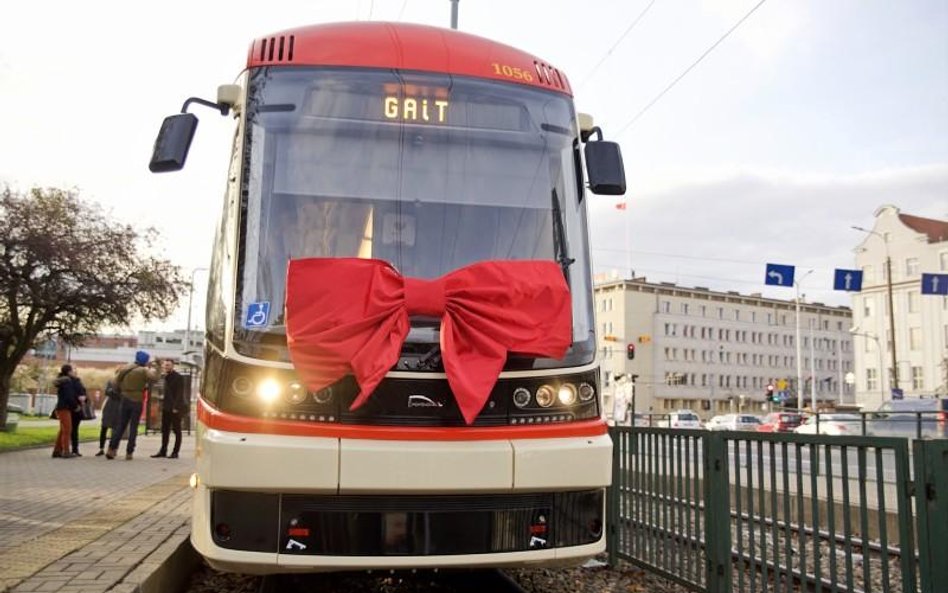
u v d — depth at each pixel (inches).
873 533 231.6
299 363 179.0
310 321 181.8
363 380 178.4
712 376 4242.1
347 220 201.3
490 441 184.5
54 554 225.6
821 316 4822.8
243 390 179.3
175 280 960.9
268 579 236.7
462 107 219.1
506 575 268.2
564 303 197.5
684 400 4116.6
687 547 242.1
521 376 191.2
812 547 201.5
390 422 181.2
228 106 224.1
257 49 219.1
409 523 178.2
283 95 211.0
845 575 191.8
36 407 1899.6
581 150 233.9
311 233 198.4
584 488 191.3
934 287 1617.9
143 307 935.0
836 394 4788.4
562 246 214.1
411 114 215.0
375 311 183.6
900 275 2960.1
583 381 197.9
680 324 4168.3
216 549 172.7
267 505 174.6
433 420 183.0
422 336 187.8
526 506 186.1
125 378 574.9
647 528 265.7
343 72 215.5
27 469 488.4
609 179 230.4
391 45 222.8
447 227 205.9
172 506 329.4
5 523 283.0
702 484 235.9
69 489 386.3
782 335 4594.0
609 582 269.6
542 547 186.4
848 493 188.4
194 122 220.4
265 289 190.2
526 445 185.5
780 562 210.2
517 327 191.0
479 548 181.5
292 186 201.9
